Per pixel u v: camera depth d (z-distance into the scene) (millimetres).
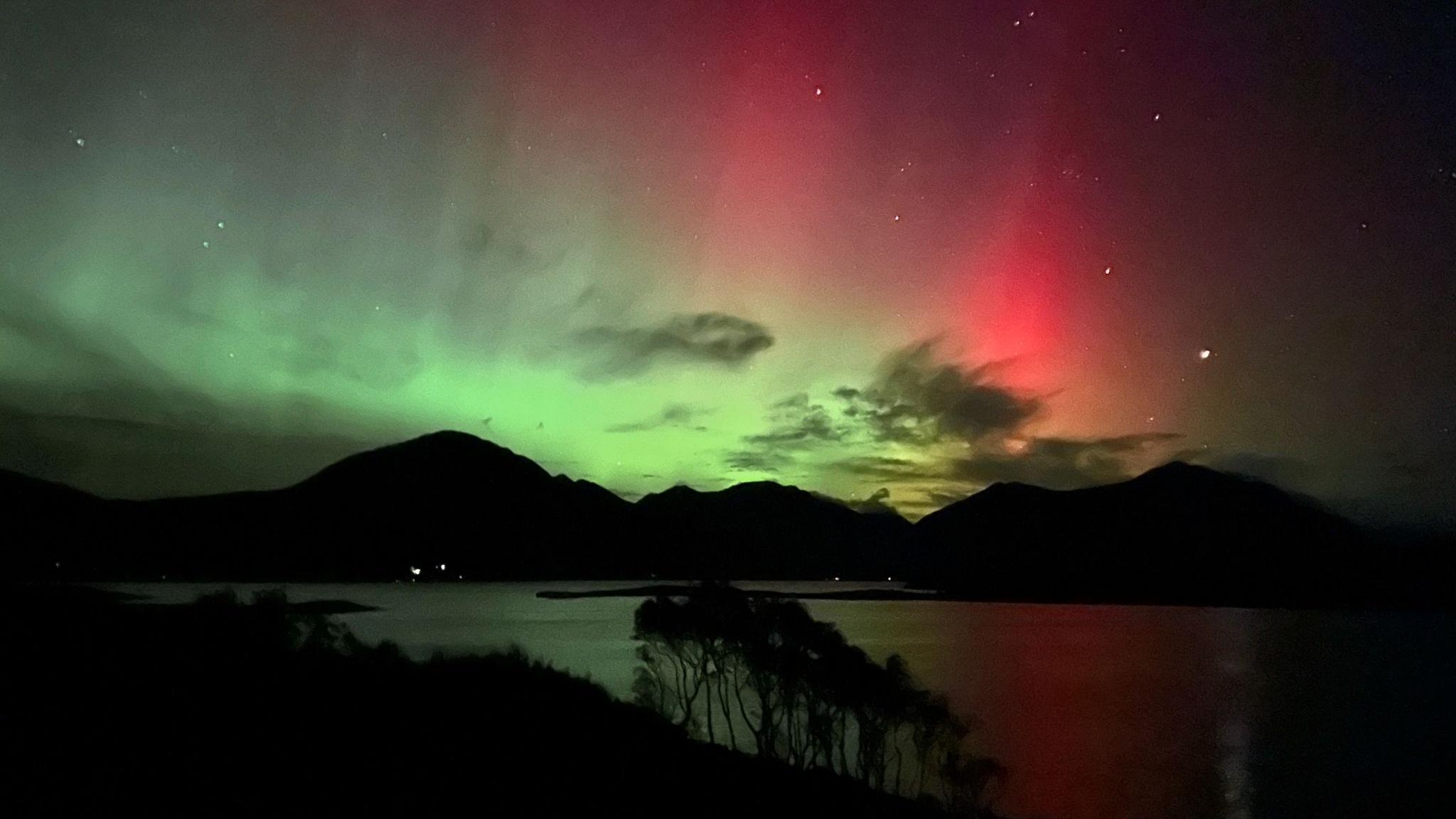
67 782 11523
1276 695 50688
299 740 15164
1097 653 70062
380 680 21359
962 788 20000
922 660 58312
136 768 12492
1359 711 45688
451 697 20422
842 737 19625
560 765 15695
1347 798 28031
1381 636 91500
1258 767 32406
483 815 11820
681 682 31734
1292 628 101562
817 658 20250
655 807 13961
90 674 19266
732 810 14344
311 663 22688
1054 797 26469
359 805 11555
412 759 14695
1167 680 55344
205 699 17766
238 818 10438
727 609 21844
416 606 96375
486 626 67875
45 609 28578
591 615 83500
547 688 23203
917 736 19750
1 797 10656
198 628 24453
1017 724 38500
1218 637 88938
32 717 15242
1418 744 37062
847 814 15805
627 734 19609
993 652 65812
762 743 21344
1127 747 34875
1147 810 25547
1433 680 57438
